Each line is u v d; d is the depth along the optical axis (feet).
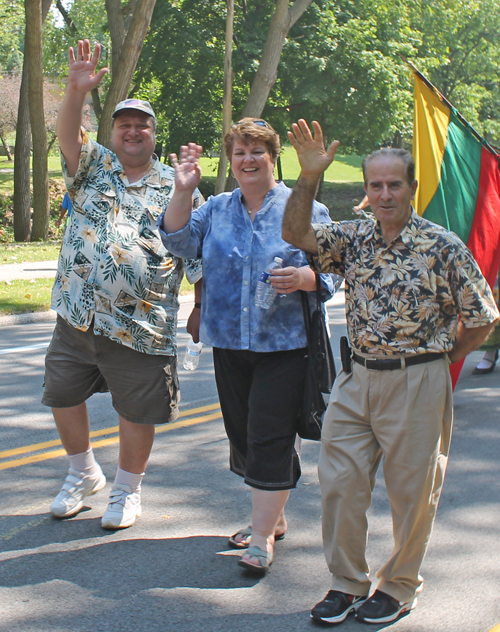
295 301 10.90
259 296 10.80
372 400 9.21
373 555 11.66
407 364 9.05
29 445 16.75
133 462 12.50
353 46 90.22
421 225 9.05
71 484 12.84
